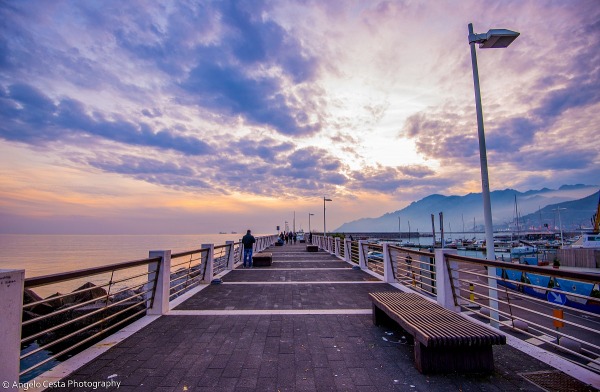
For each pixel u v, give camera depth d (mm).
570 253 41750
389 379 3547
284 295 7941
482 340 3490
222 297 7707
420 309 4625
